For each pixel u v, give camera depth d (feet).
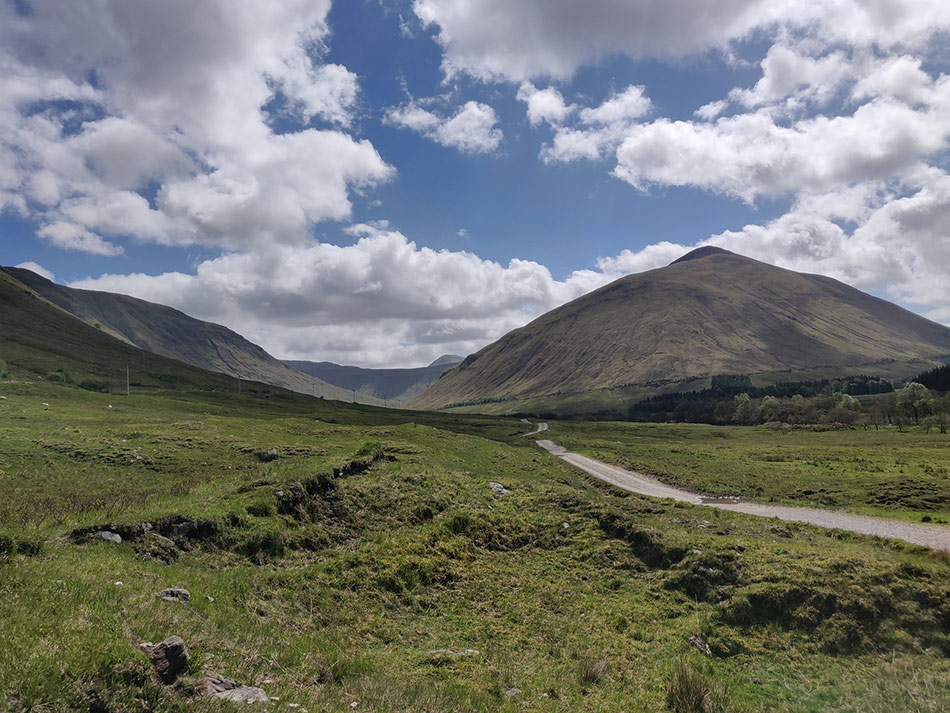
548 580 83.71
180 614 43.45
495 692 48.44
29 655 28.35
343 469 112.98
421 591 72.08
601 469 289.12
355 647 52.60
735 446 417.69
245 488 89.71
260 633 47.06
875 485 221.87
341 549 79.00
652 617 73.26
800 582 78.18
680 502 180.65
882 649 68.69
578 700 50.34
